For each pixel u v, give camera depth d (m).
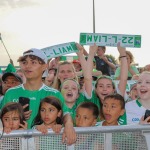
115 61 8.48
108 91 4.29
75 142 3.00
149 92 4.22
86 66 4.59
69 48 4.99
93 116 3.84
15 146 2.94
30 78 3.58
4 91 4.77
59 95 3.56
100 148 2.99
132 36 4.76
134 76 5.65
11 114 3.33
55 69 5.96
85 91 4.40
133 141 2.98
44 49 5.07
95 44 4.72
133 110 4.25
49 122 3.40
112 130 2.95
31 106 3.54
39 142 2.99
